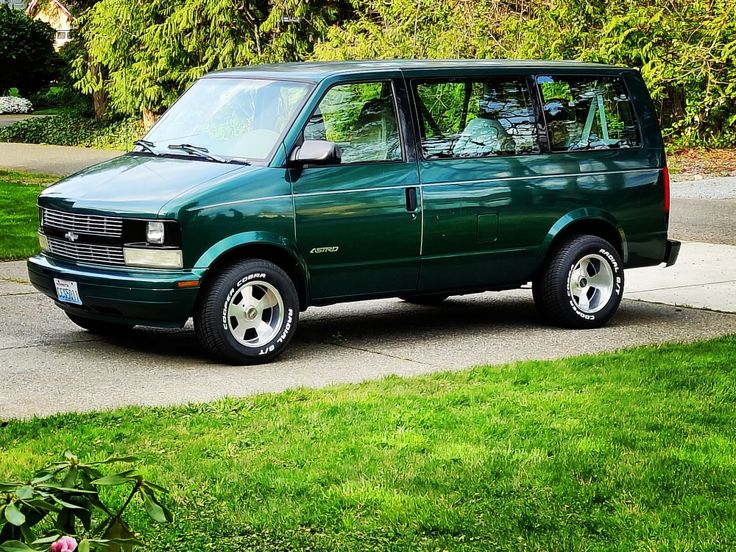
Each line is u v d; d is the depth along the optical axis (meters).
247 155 7.89
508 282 8.70
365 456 5.38
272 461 5.33
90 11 30.56
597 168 8.94
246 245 7.66
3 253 12.16
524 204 8.59
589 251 8.88
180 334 8.81
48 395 6.82
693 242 12.95
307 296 7.88
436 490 4.91
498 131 8.60
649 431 5.80
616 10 20.75
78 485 2.89
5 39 55.72
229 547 4.34
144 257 7.40
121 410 6.26
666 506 4.71
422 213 8.15
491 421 5.98
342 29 25.47
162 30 27.98
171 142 8.37
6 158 27.55
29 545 2.51
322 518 4.61
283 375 7.39
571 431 5.79
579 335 8.69
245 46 27.11
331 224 7.83
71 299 7.75
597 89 9.10
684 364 7.30
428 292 8.38
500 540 4.38
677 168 20.45
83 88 31.84
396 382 6.95
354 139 8.02
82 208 7.64
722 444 5.55
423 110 8.28
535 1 21.62
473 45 21.27
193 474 5.12
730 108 22.66
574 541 4.34
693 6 21.02
